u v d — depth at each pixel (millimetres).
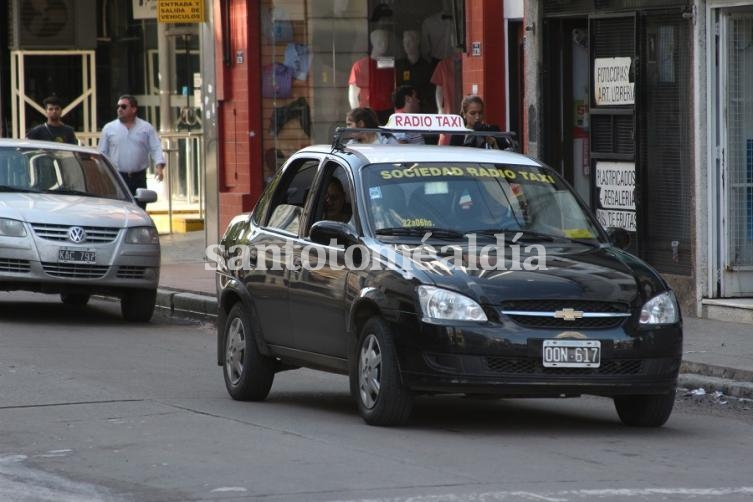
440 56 51094
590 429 25938
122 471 21609
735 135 39844
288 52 55594
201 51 55750
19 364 32969
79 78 72125
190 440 24094
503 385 23844
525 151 46906
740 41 39656
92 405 27766
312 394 30422
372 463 22016
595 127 43719
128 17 70250
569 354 23953
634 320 24438
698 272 40062
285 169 29828
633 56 41938
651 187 41750
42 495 20094
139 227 41906
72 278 40844
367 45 53969
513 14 47906
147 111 69750
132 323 42656
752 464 22766
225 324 29969
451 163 27891
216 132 55500
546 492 19969
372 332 25078
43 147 44562
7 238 40438
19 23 70688
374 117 37375
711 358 32688
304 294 27156
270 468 21656
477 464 22047
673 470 22016
